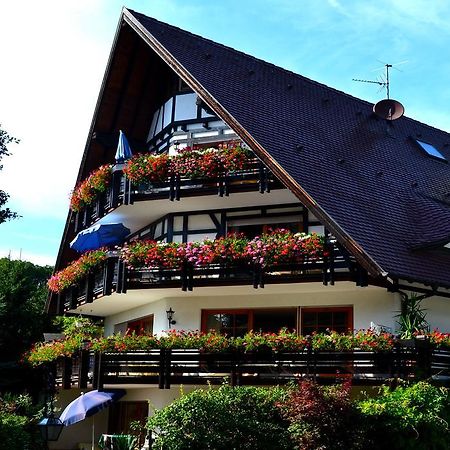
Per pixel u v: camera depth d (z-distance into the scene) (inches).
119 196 883.4
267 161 770.2
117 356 807.7
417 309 760.3
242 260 775.7
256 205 851.4
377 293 779.4
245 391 629.6
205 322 847.1
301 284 769.6
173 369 778.8
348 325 788.6
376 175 900.0
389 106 1026.7
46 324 1283.2
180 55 887.1
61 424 661.9
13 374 1182.3
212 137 914.7
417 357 698.2
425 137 1136.2
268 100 914.7
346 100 1074.7
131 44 942.4
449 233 790.5
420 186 946.7
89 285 920.9
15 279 1279.5
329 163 852.0
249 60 991.0
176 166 834.8
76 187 1025.5
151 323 932.6
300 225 832.9
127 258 828.6
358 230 748.0
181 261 800.9
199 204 857.5
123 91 981.8
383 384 697.6
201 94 833.5
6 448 726.5
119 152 906.7
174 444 584.4
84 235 919.0
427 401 629.3
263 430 599.2
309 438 584.4
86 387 848.3
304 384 610.5
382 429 610.5
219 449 585.9
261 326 826.2
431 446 612.1
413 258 770.2
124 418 919.0
